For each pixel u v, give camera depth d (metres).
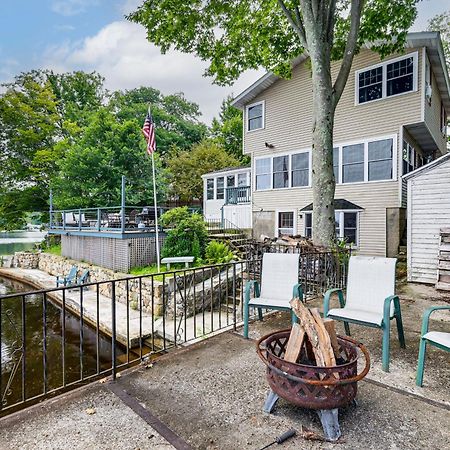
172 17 8.09
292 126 13.07
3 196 18.84
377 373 2.86
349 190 11.45
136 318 7.34
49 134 19.45
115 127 15.97
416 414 2.24
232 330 4.08
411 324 4.23
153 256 10.40
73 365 5.70
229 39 9.20
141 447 1.93
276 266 4.17
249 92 14.05
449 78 12.73
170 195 23.67
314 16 7.28
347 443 1.94
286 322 4.36
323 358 2.11
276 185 13.60
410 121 10.18
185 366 3.04
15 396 4.62
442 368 2.95
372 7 8.35
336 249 6.66
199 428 2.10
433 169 7.05
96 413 2.29
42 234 24.34
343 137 11.63
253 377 2.80
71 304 8.91
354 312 3.29
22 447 1.94
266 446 1.92
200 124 35.38
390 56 10.53
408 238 7.39
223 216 16.41
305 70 12.64
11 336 7.25
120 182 15.64
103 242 11.09
